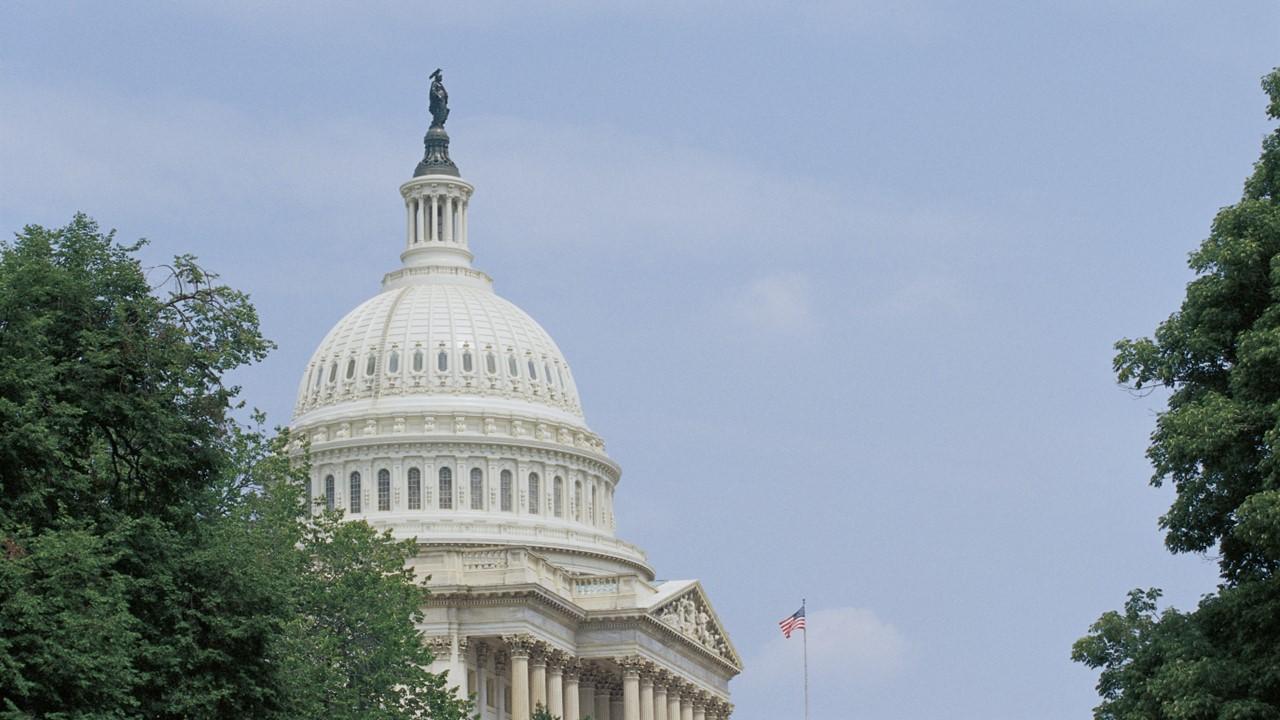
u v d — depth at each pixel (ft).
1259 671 296.92
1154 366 324.60
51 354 302.86
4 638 258.37
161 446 305.73
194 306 323.98
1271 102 327.88
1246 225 318.45
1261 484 308.40
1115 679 322.14
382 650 430.20
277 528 425.69
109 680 270.05
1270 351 296.92
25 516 279.49
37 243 315.58
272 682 310.04
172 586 301.02
